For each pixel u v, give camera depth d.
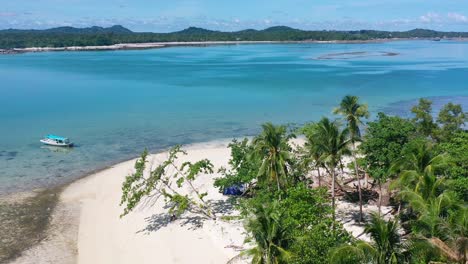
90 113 98.62
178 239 41.25
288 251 26.98
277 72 176.88
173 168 61.00
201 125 86.88
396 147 38.75
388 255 24.28
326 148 38.38
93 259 38.91
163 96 120.12
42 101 114.06
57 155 68.94
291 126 84.06
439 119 56.22
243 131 82.00
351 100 47.91
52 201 51.78
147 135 80.00
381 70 181.00
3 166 63.69
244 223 32.56
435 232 25.08
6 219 46.94
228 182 47.75
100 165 64.25
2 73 179.38
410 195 30.08
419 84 138.00
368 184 50.16
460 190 33.81
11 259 39.00
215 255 38.25
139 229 43.91
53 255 39.62
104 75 171.25
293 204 33.41
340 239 28.98
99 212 48.53
